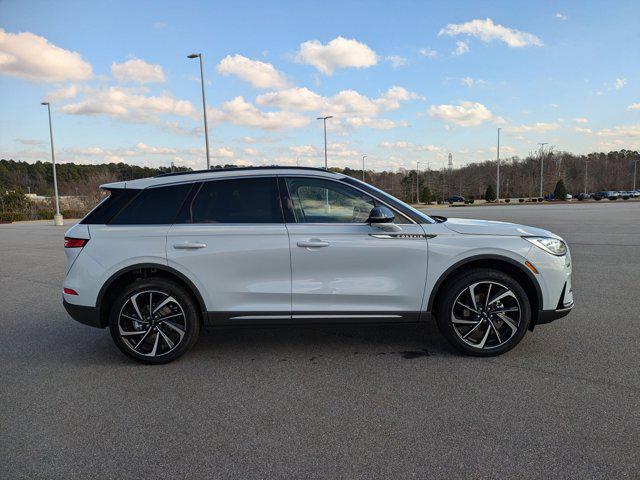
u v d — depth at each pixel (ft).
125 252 13.08
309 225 13.24
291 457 8.59
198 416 10.32
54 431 9.78
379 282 13.21
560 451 8.51
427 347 14.44
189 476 8.10
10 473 8.29
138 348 13.43
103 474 8.23
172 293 13.17
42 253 44.29
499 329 13.48
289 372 12.72
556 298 13.29
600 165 362.53
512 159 358.64
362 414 10.18
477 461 8.27
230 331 16.60
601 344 14.28
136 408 10.79
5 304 22.06
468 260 13.14
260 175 13.71
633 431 9.13
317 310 13.24
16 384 12.31
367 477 7.91
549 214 94.07
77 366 13.57
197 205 13.48
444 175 345.51
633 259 31.01
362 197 13.55
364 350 14.32
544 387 11.27
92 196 176.35
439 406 10.43
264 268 13.14
